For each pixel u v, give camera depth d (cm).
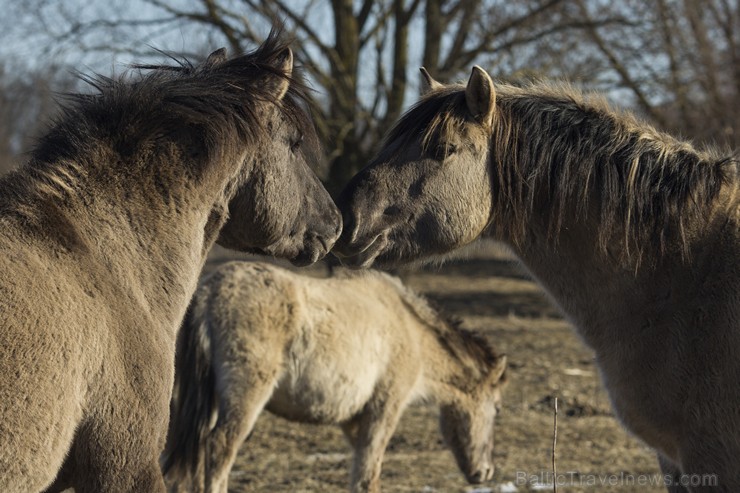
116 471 546
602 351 694
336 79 2981
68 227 566
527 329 2892
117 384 549
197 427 1217
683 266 661
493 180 716
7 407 487
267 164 661
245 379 1222
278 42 674
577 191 694
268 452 1488
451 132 705
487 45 2945
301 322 1259
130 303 574
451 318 1445
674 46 3008
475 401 1403
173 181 616
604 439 1580
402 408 1354
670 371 643
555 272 714
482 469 1361
